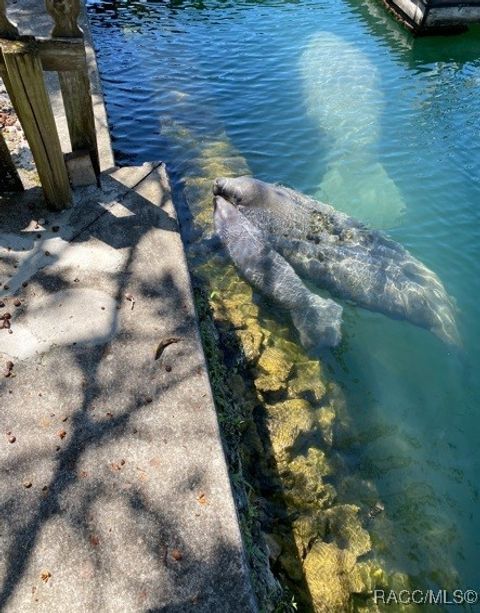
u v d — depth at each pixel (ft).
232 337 15.76
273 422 13.67
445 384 15.90
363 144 27.02
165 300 12.51
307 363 15.85
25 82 11.49
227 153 25.66
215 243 20.13
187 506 8.89
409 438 14.39
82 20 33.09
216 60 34.32
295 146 26.63
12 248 13.32
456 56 37.19
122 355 11.21
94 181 15.42
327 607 10.39
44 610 7.62
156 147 25.54
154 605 7.77
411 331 17.48
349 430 14.37
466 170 25.32
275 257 18.94
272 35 38.22
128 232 14.12
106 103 28.71
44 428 9.82
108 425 9.96
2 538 8.33
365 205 22.84
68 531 8.46
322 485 12.59
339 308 17.51
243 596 7.98
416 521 12.53
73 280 12.69
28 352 11.08
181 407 10.39
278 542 11.14
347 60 34.88
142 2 42.73
